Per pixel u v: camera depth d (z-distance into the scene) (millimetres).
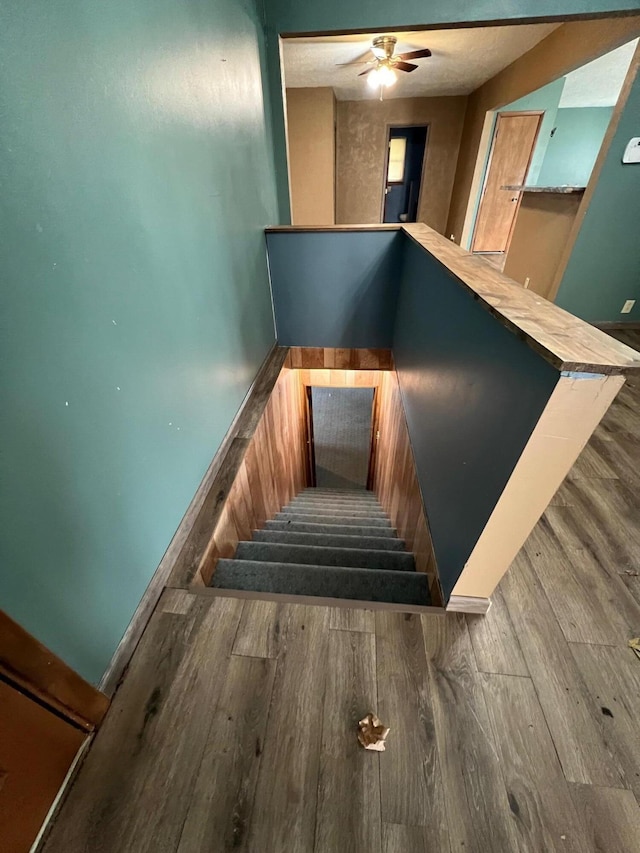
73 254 827
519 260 4070
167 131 1199
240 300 2027
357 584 1574
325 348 3066
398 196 6336
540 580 1387
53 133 753
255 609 1260
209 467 1679
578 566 1439
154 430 1209
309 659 1145
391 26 2297
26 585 762
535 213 3783
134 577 1149
